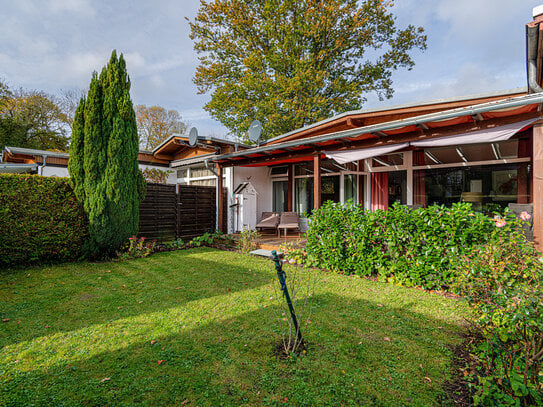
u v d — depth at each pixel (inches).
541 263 119.6
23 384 104.0
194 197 434.9
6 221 262.2
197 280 233.6
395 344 130.5
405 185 361.4
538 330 96.0
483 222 178.9
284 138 436.5
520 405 86.3
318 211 272.1
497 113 204.1
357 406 93.1
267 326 149.3
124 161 299.0
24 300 188.2
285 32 751.7
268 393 99.7
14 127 1011.3
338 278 234.1
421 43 776.3
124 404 94.3
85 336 139.9
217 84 845.8
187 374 110.1
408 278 211.9
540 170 184.2
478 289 126.3
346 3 729.0
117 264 290.2
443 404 93.4
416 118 225.6
